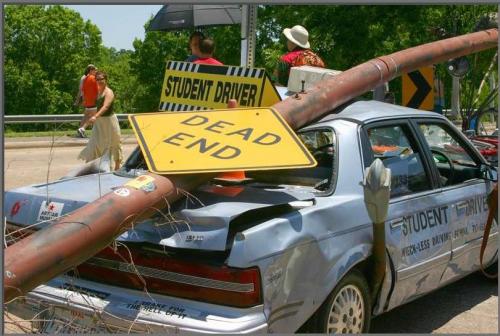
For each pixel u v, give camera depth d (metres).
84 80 13.09
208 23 9.78
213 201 3.85
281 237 3.57
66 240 3.34
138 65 63.84
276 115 4.34
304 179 4.44
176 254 3.58
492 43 7.10
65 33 55.03
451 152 5.47
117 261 3.75
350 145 4.39
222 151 3.94
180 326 3.38
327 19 15.74
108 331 3.60
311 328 3.89
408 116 5.01
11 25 53.03
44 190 4.30
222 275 3.40
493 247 5.68
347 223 4.02
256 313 3.39
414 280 4.61
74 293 3.81
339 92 4.81
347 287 4.00
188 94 5.39
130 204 3.54
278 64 7.11
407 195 4.64
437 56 6.14
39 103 51.22
